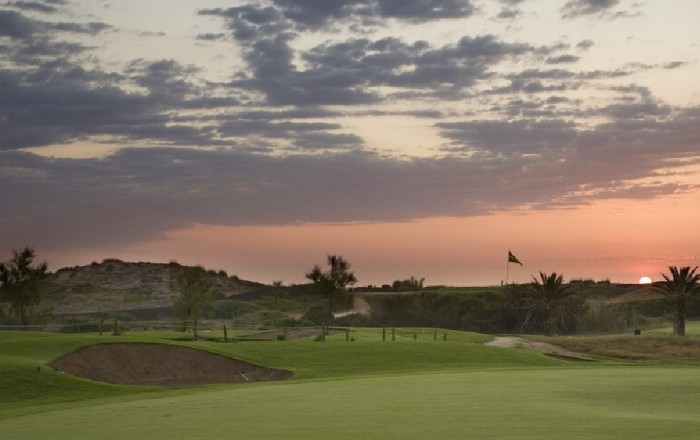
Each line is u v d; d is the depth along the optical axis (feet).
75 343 162.20
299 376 156.25
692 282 298.15
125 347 164.04
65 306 438.40
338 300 307.17
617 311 393.70
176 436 59.36
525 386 102.06
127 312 402.93
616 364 192.44
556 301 368.68
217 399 92.07
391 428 61.21
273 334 249.55
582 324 377.91
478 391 95.20
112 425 68.18
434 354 190.29
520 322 393.50
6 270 263.29
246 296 474.49
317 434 58.54
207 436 58.85
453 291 469.16
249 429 62.64
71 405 97.50
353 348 190.29
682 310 298.56
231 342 200.54
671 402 81.41
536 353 210.79
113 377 150.41
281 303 439.22
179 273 259.60
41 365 138.62
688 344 247.29
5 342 163.22
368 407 78.18
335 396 91.86
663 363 211.41
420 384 108.88
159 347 167.12
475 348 204.33
